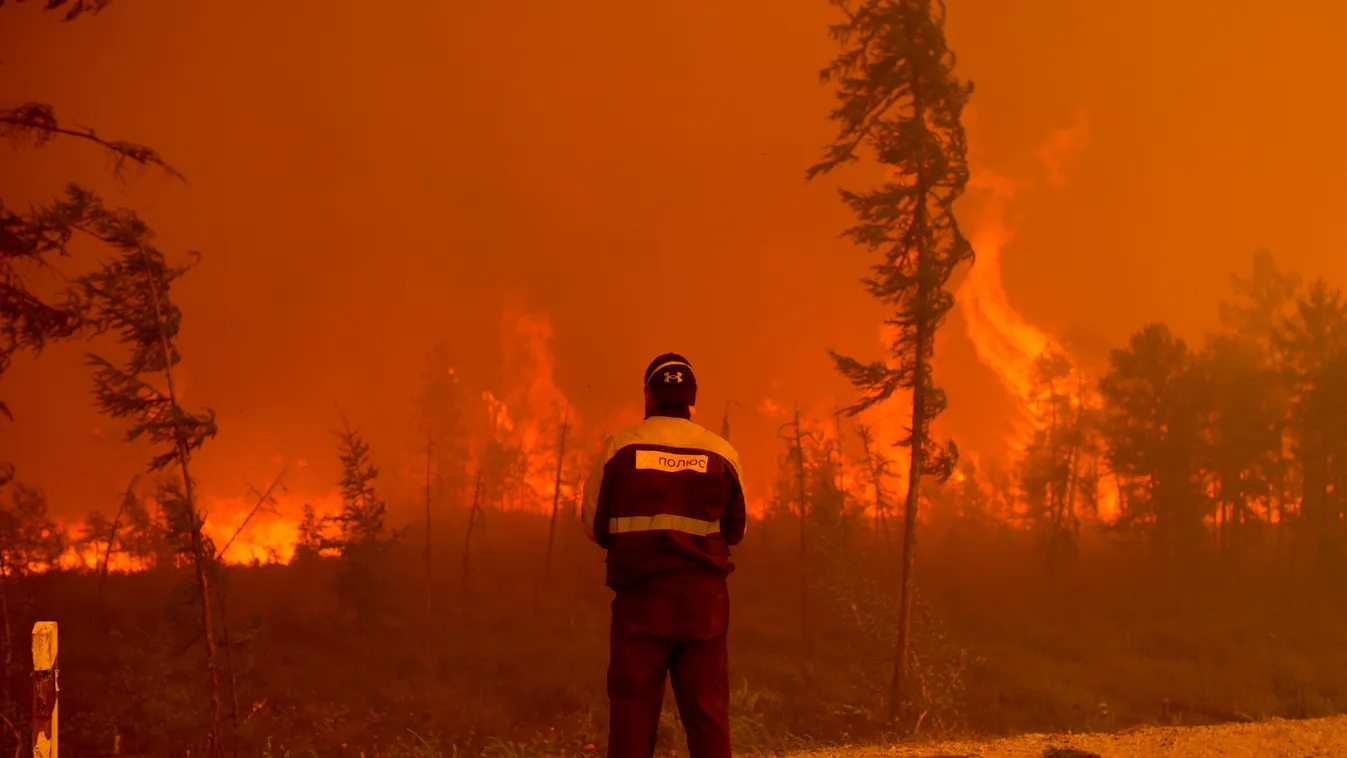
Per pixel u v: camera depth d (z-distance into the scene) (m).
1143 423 56.59
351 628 43.91
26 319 14.18
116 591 45.56
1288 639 42.44
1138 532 56.53
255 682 31.97
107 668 30.72
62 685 28.31
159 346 19.47
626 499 3.76
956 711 27.58
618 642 3.70
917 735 10.09
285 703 31.09
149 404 19.89
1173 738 6.88
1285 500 57.00
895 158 25.25
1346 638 42.09
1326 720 7.33
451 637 44.25
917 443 26.20
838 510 45.12
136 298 19.27
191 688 28.05
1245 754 6.34
